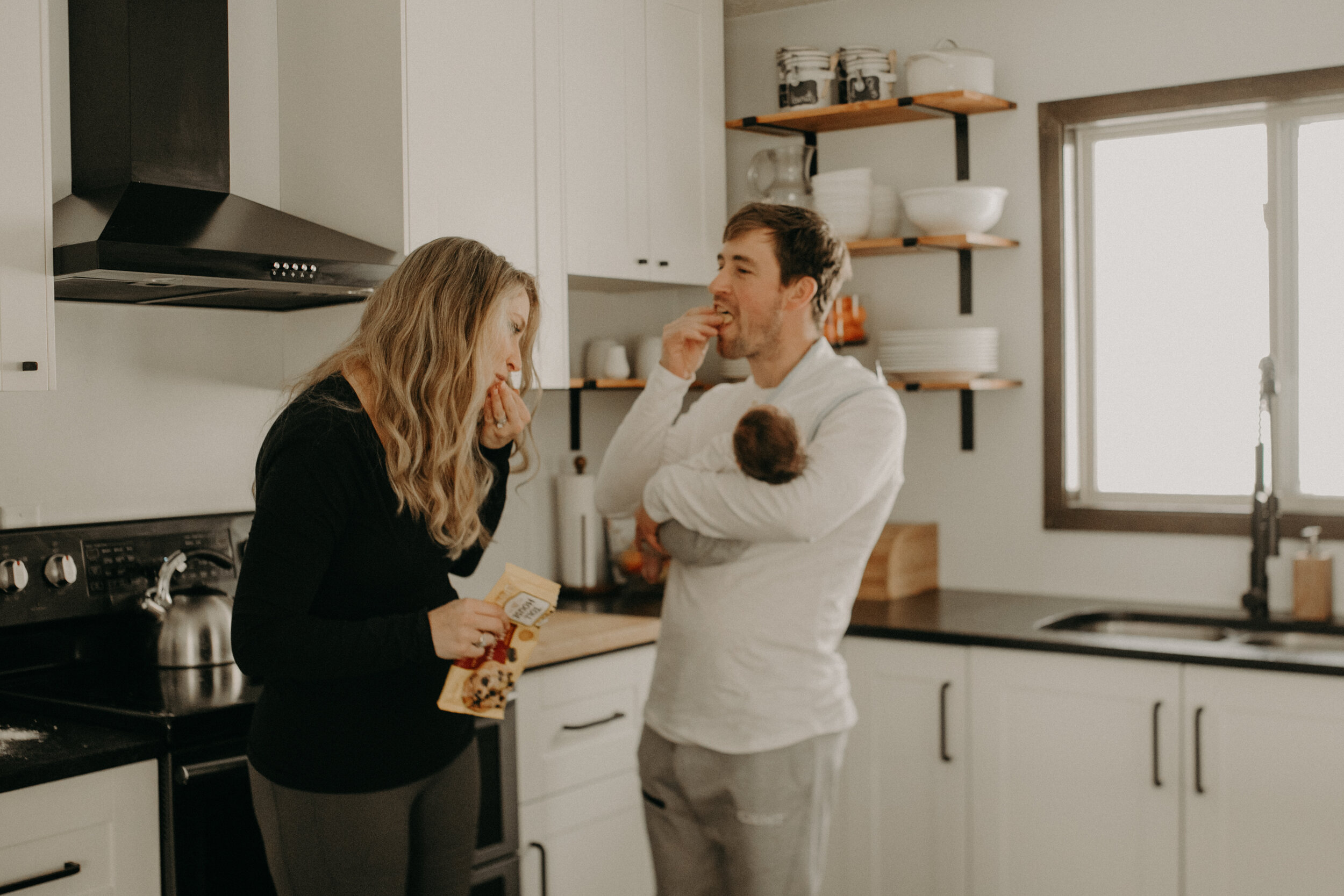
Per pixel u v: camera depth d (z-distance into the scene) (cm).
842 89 304
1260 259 282
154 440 237
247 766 178
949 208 284
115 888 168
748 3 327
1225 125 283
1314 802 217
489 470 159
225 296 224
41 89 187
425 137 234
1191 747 228
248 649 132
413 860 155
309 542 134
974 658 249
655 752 183
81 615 212
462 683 150
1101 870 238
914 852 259
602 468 200
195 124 218
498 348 147
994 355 288
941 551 313
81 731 177
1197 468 292
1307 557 260
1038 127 296
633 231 287
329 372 146
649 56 291
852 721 184
